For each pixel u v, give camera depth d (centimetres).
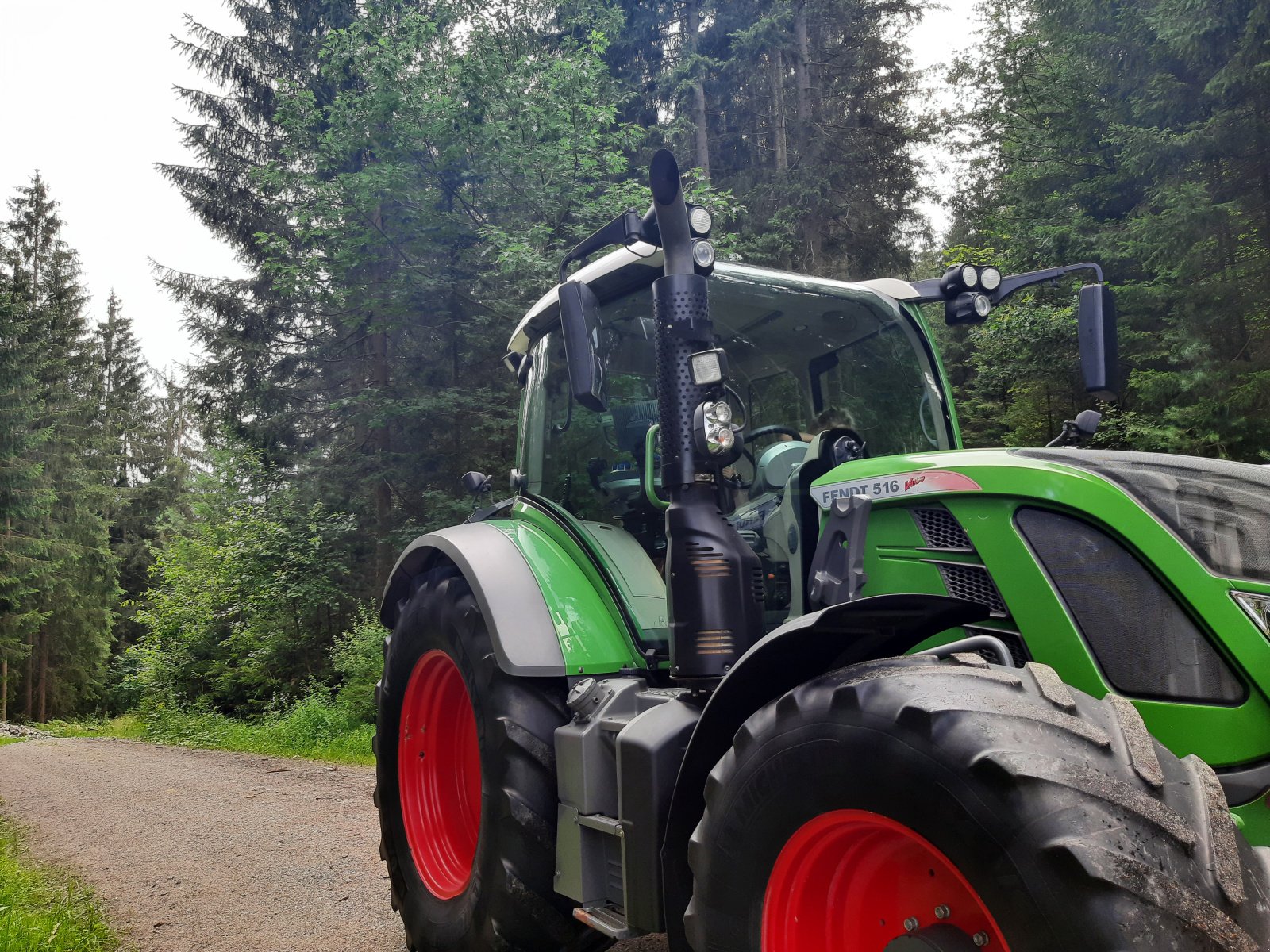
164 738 1521
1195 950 154
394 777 396
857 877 209
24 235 4719
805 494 301
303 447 1922
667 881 240
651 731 256
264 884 522
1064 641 236
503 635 310
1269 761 211
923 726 183
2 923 436
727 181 2223
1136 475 239
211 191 1955
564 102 1388
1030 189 1284
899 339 356
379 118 1366
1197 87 1088
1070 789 168
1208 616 219
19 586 3209
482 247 1434
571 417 373
